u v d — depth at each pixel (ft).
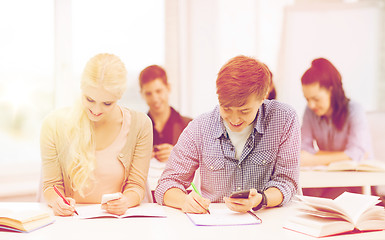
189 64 11.27
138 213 4.98
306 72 8.84
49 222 4.61
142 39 10.98
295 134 5.47
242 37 11.63
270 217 4.87
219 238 4.15
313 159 8.70
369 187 7.45
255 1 11.73
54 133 5.65
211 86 11.30
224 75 4.72
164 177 5.62
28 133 10.30
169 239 4.12
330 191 8.18
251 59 4.82
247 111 4.79
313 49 11.84
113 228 4.46
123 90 5.33
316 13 11.84
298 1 12.68
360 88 11.96
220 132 5.51
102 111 5.32
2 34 9.89
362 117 9.00
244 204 4.78
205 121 5.62
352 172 7.98
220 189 5.63
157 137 9.09
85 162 5.57
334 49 11.89
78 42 10.50
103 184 5.71
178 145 5.71
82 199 5.74
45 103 10.37
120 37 10.82
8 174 10.02
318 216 4.56
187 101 11.32
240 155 5.54
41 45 10.23
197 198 5.00
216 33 11.29
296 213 4.95
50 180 5.66
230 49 11.51
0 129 10.10
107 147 5.74
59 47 10.32
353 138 8.89
